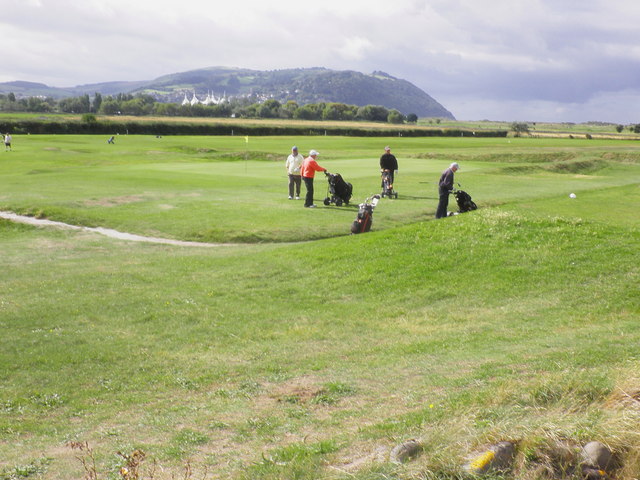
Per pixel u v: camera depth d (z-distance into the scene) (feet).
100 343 35.65
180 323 39.65
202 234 69.56
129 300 44.27
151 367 31.81
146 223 74.18
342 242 58.54
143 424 23.71
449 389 24.20
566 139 383.86
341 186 85.51
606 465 15.11
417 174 130.93
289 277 50.29
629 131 646.74
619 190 113.29
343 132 391.04
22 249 63.05
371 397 25.05
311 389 26.86
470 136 432.66
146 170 134.51
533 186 115.34
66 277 50.60
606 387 19.97
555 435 15.87
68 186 101.35
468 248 53.01
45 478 18.67
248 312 42.16
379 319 40.55
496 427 16.67
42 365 32.12
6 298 44.21
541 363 26.40
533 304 41.45
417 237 56.49
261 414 23.97
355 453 17.81
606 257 48.73
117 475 18.29
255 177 120.98
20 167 151.02
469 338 34.37
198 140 298.76
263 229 70.95
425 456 15.81
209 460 19.34
